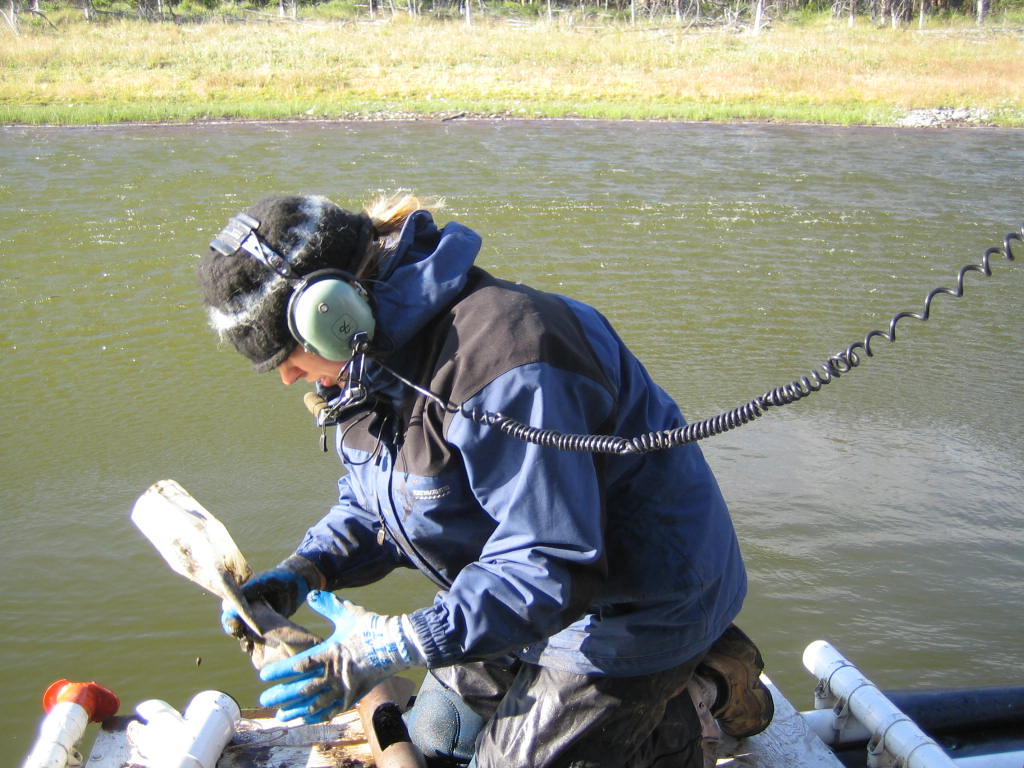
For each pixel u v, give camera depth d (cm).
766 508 668
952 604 563
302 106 2939
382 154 2172
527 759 226
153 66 3503
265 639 207
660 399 218
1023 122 2875
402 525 210
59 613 552
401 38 4216
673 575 215
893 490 697
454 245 194
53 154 2142
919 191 1850
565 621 192
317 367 200
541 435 181
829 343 1023
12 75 3331
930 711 324
